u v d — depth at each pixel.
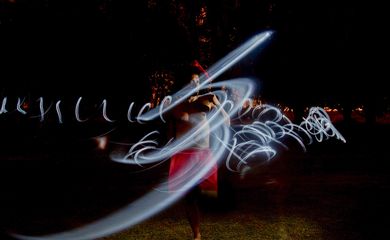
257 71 16.25
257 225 5.86
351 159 12.21
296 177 9.42
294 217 6.21
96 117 19.80
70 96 19.53
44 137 19.31
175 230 5.75
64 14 17.31
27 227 6.14
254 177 9.51
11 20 17.94
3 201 7.88
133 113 18.94
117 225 6.11
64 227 6.11
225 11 14.45
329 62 16.22
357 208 6.62
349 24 15.38
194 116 4.93
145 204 7.30
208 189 4.98
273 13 14.91
